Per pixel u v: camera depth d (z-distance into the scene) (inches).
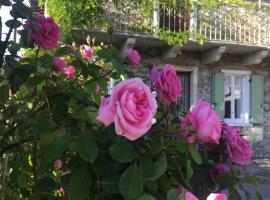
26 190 80.4
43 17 75.4
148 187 53.9
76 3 332.5
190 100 582.2
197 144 63.8
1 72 74.7
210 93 589.9
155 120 59.4
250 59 588.7
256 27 585.0
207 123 57.8
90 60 87.0
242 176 69.9
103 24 395.9
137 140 53.5
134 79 51.0
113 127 52.7
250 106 607.2
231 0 554.9
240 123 602.9
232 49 581.3
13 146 74.6
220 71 593.0
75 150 54.9
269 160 549.6
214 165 66.8
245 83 609.3
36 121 70.1
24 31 72.4
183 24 546.3
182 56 577.0
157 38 519.5
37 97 76.8
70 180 53.4
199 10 549.6
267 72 617.0
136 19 497.7
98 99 73.5
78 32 103.9
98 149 54.4
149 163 53.0
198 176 65.8
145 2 472.4
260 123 608.1
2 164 79.9
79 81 82.7
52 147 54.7
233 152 67.9
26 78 70.2
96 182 55.1
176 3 524.7
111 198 54.1
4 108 78.7
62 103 71.6
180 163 59.6
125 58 79.0
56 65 78.9
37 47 77.0
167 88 60.7
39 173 69.0
